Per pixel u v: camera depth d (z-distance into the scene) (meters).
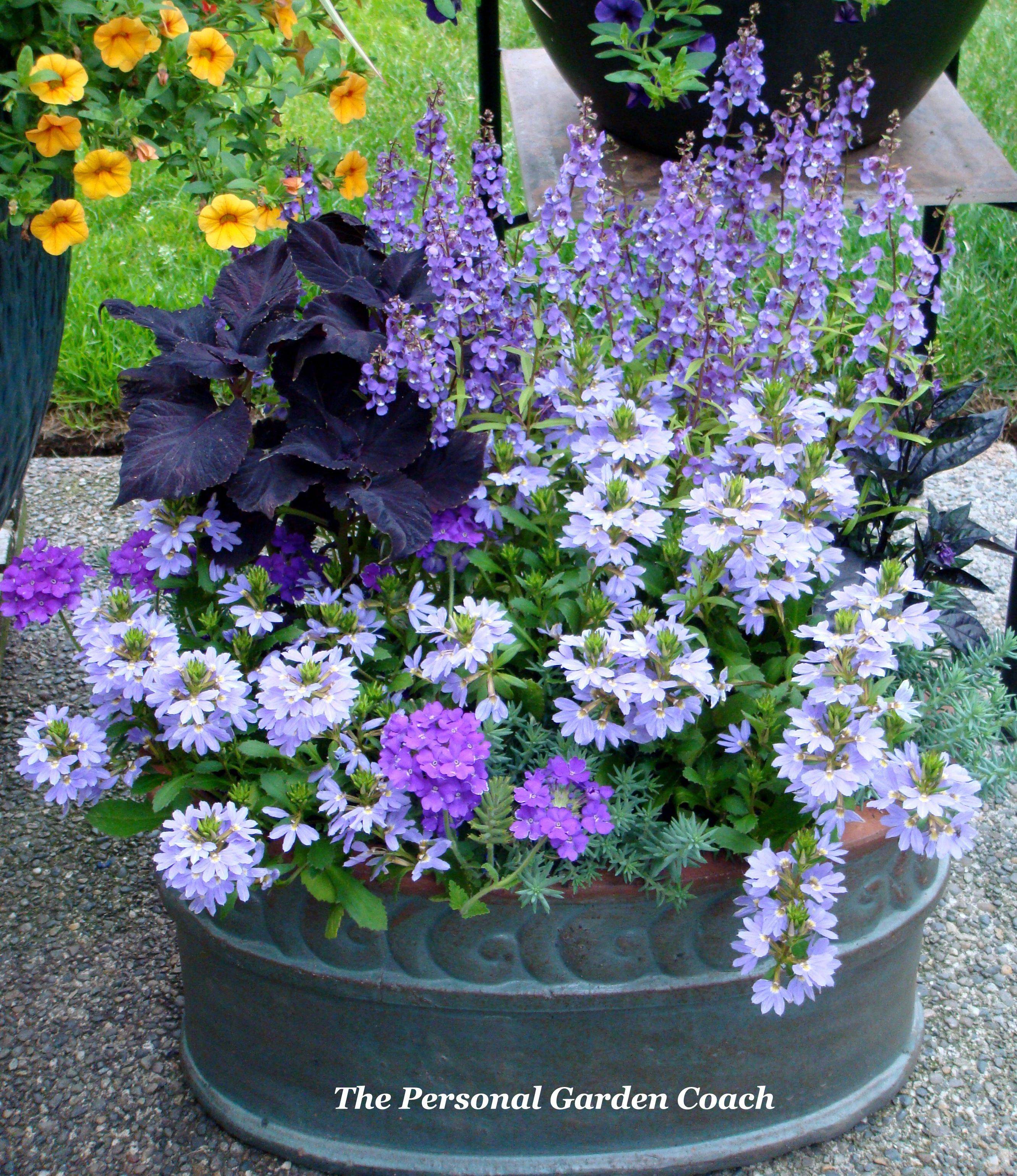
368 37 5.21
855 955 1.66
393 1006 1.63
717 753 1.67
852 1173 1.77
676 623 1.59
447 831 1.52
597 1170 1.72
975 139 2.32
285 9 1.96
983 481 3.38
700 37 1.95
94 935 2.18
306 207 1.98
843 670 1.45
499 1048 1.65
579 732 1.50
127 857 2.34
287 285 1.83
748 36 1.82
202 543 1.74
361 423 1.77
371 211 1.94
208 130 1.91
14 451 2.40
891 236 2.03
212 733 1.50
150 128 1.90
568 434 1.81
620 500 1.55
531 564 1.80
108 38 1.79
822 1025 1.71
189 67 1.84
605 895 1.54
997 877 2.29
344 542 1.82
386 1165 1.74
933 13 2.04
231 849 1.44
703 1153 1.74
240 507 1.66
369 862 1.53
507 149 4.32
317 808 1.57
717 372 1.87
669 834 1.51
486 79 2.68
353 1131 1.76
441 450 1.77
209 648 1.57
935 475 3.40
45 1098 1.88
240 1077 1.79
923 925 1.80
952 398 2.09
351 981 1.61
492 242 1.78
